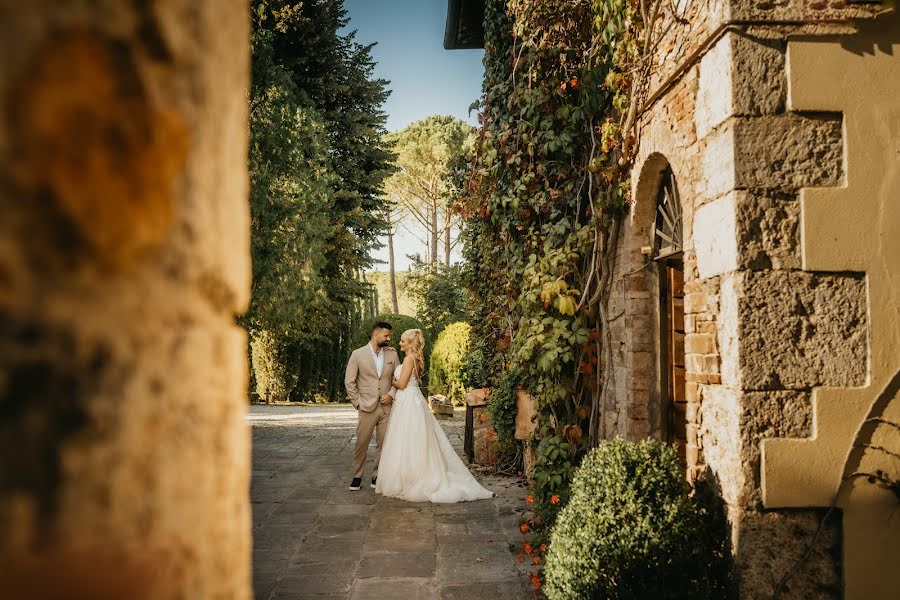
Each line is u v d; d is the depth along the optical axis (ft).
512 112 22.80
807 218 10.62
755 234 10.64
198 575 1.92
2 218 1.24
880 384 10.55
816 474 10.50
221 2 2.20
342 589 15.07
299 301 51.60
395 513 21.48
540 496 18.99
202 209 2.00
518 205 21.13
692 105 12.36
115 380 1.54
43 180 1.33
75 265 1.42
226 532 2.15
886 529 10.48
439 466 23.65
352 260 71.31
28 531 1.29
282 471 28.37
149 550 1.64
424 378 73.56
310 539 18.74
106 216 1.50
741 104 10.73
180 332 1.86
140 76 1.66
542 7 19.04
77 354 1.42
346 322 71.00
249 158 48.98
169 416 1.79
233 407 2.25
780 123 10.73
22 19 1.30
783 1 10.71
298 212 51.13
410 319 72.95
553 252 19.40
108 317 1.53
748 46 10.77
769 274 10.62
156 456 1.71
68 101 1.40
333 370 70.28
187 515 1.87
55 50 1.38
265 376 67.82
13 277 1.26
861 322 10.62
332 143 71.97
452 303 82.12
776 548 10.49
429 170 120.06
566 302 18.61
